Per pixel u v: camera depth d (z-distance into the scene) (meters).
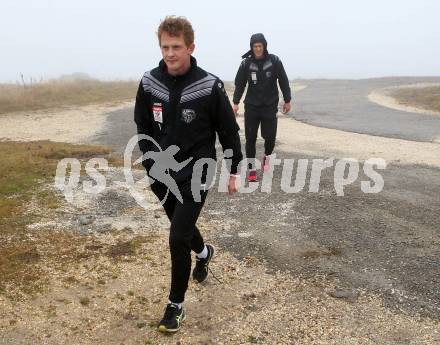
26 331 3.53
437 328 3.58
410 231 5.23
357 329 3.58
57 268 4.40
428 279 4.23
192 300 3.93
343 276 4.32
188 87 3.32
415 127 12.62
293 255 4.74
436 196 6.34
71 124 14.59
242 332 3.54
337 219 5.61
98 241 5.00
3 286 4.08
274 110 7.34
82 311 3.78
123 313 3.76
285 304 3.90
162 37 3.25
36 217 5.62
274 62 7.17
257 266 4.53
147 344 3.40
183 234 3.39
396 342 3.43
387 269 4.43
